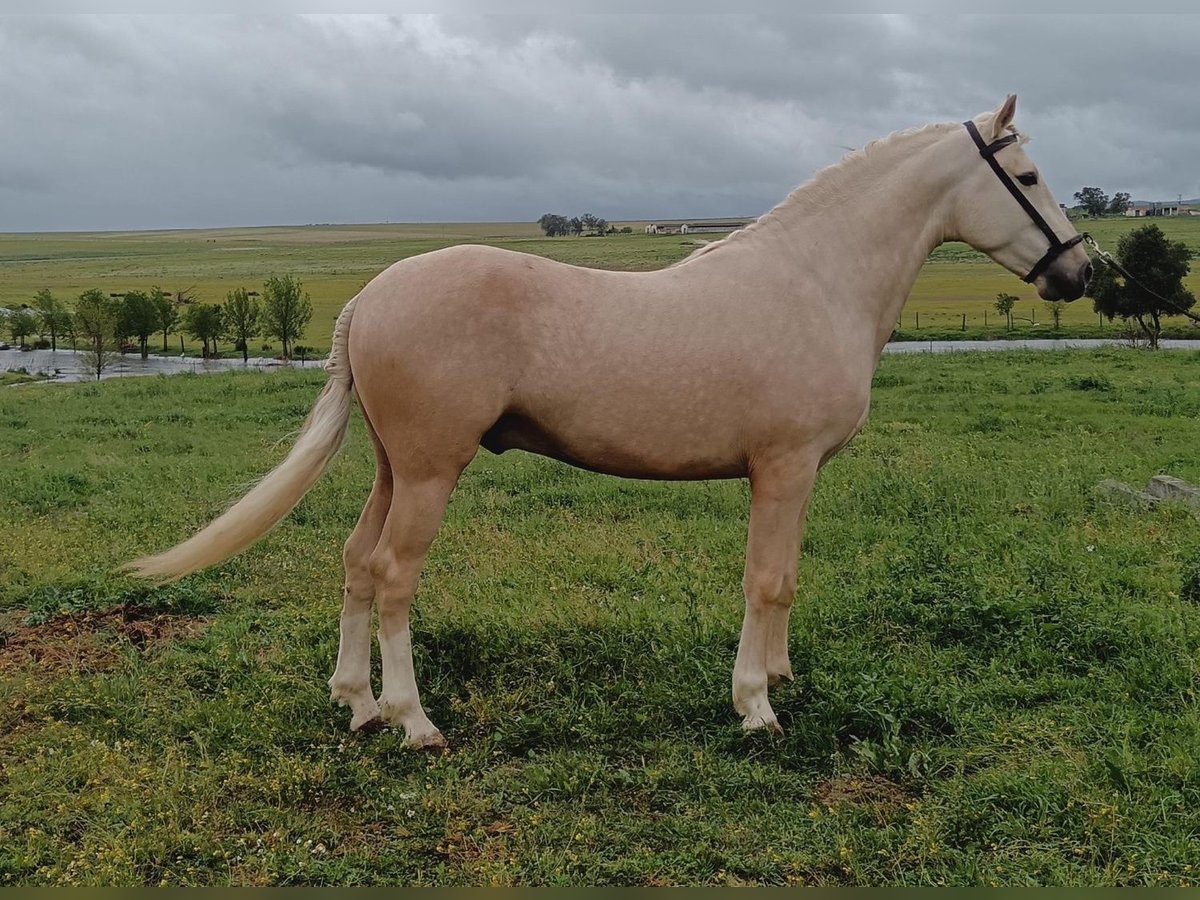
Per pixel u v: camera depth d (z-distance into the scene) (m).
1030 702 3.90
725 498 7.48
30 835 3.03
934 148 4.05
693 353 3.64
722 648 4.39
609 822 3.18
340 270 81.56
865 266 3.96
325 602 5.20
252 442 10.97
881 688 3.83
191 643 4.71
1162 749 3.39
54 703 3.96
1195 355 20.33
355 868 2.94
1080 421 11.13
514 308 3.55
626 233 116.00
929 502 7.02
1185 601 4.88
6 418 13.14
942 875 2.86
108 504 7.57
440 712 3.95
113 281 75.50
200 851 3.00
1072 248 4.09
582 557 5.89
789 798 3.34
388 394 3.56
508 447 3.92
